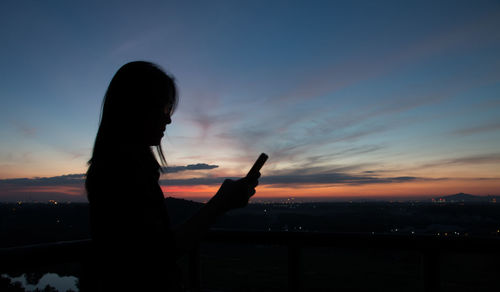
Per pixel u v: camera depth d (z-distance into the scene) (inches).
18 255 38.5
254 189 26.8
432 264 46.8
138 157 23.1
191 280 58.5
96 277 22.8
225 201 24.6
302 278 53.5
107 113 24.6
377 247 49.6
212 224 23.8
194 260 59.0
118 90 24.7
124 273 20.6
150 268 20.5
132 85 24.3
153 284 20.7
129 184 21.2
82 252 46.7
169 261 21.3
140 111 24.2
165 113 26.4
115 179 21.3
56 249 42.8
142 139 24.9
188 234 22.2
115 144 23.4
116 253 20.7
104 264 21.5
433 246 46.4
